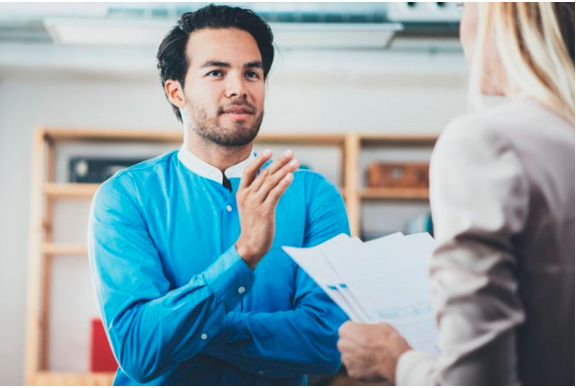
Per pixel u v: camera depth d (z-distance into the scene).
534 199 0.79
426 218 4.62
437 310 0.81
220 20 1.34
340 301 1.02
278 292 1.35
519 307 0.79
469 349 0.77
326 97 5.16
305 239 1.43
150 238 1.32
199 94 1.34
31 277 4.59
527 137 0.81
